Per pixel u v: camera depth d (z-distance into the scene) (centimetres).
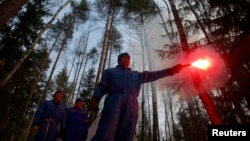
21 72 1711
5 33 1502
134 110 213
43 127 478
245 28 632
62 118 515
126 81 225
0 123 1820
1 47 1488
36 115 480
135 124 212
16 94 1908
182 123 2141
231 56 650
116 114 204
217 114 661
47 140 473
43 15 1644
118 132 204
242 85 627
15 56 1573
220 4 694
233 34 693
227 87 708
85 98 2275
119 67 242
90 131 598
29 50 1262
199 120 1423
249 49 625
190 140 1959
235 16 664
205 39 775
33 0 1583
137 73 242
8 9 420
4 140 2023
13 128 2078
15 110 1938
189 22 866
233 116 825
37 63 1931
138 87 231
